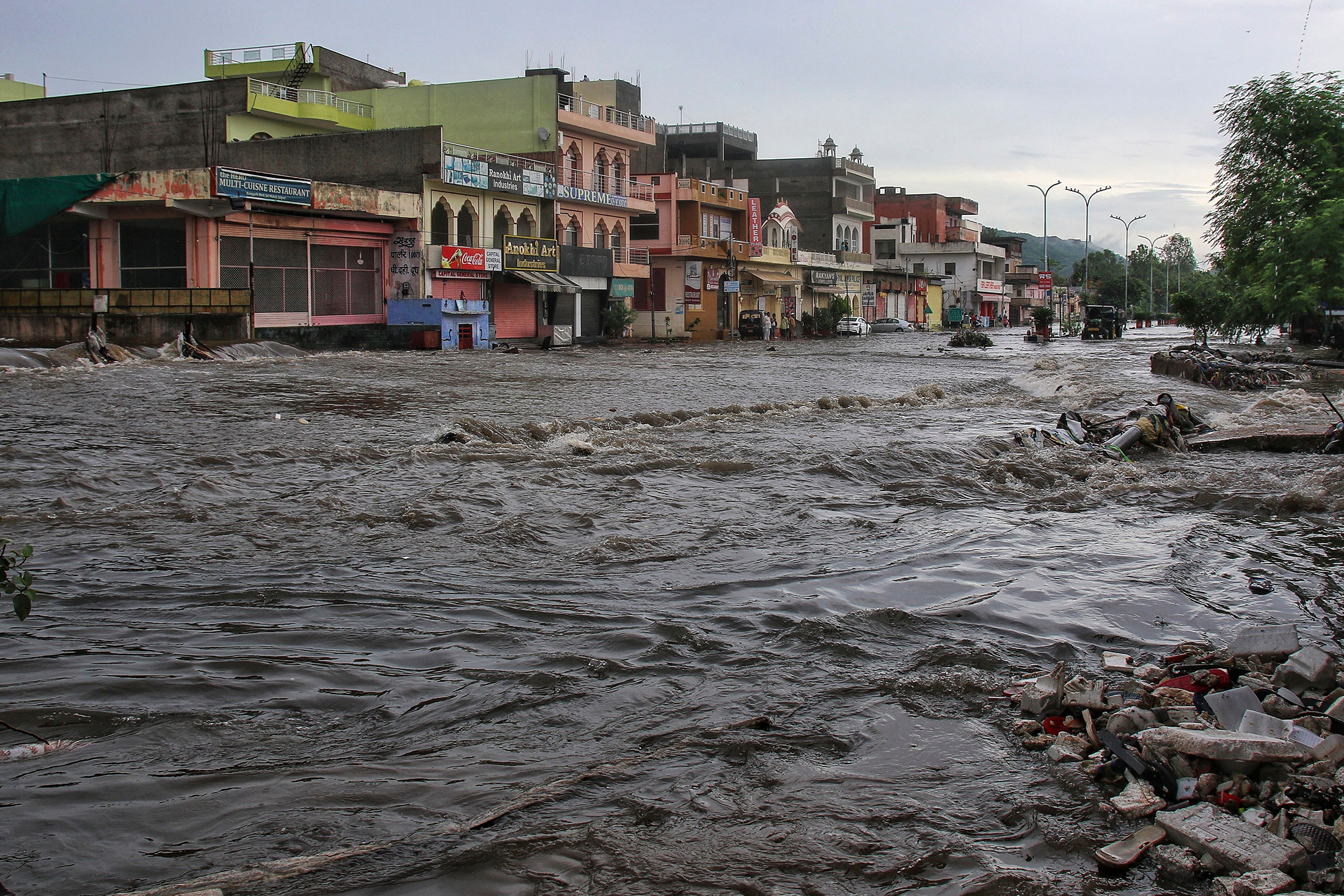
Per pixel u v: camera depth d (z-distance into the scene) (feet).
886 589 22.36
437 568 23.40
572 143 162.50
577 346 157.79
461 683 16.19
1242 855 10.88
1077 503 33.47
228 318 100.22
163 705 15.05
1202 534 28.68
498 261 137.49
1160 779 12.78
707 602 21.06
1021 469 39.52
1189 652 17.99
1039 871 10.95
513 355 114.62
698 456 41.14
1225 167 110.93
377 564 23.58
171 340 98.43
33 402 54.49
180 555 23.95
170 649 17.49
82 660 16.80
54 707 14.84
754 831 11.58
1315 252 97.91
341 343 117.50
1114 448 44.19
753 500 32.99
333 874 10.46
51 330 101.55
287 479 34.30
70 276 114.62
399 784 12.59
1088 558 25.52
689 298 188.34
